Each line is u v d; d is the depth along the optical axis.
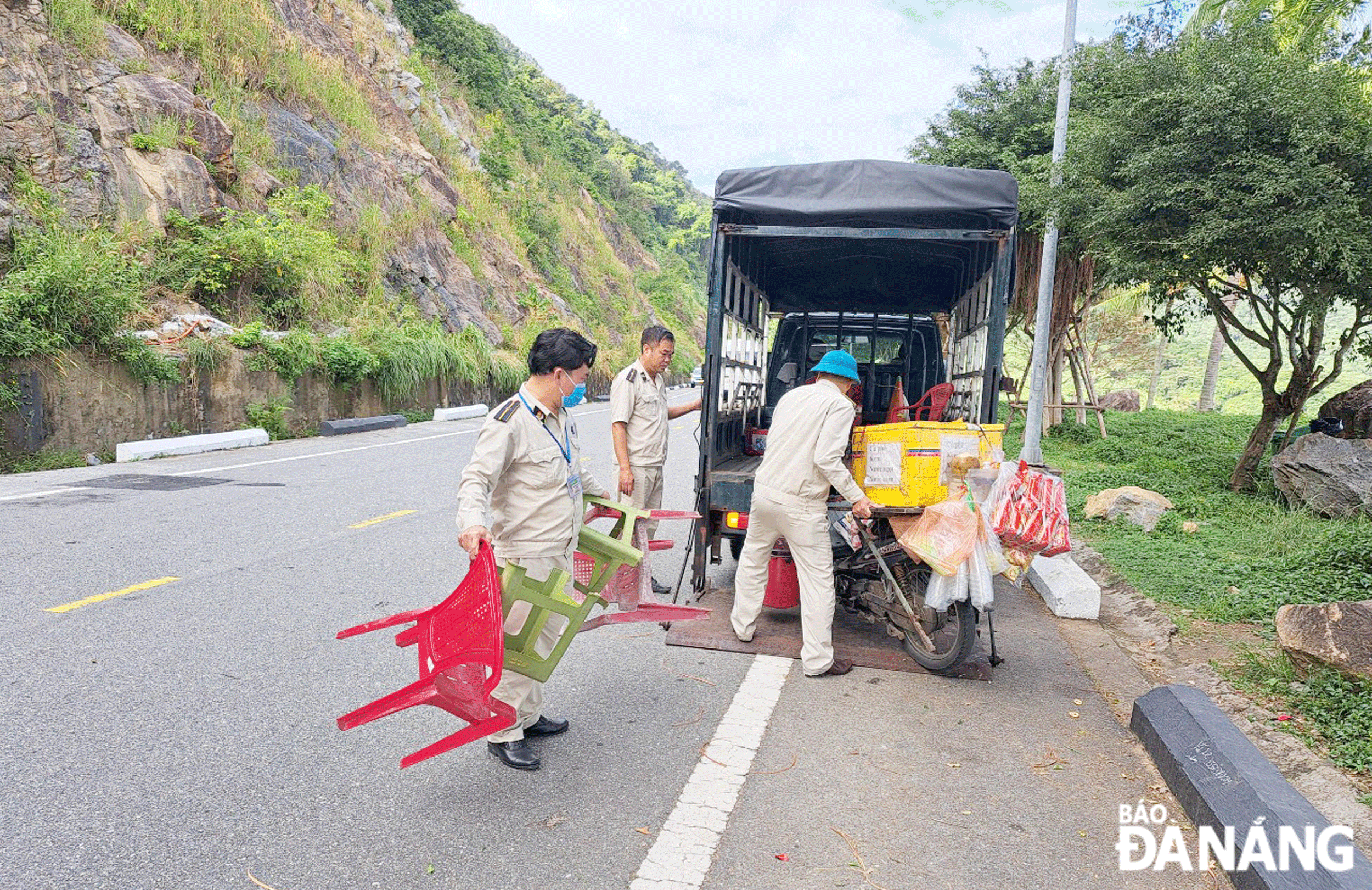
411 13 35.44
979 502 4.71
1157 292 10.20
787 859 3.07
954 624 5.57
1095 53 13.48
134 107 16.09
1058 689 4.84
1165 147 8.45
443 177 27.69
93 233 13.51
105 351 11.95
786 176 5.89
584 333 32.66
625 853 3.07
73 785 3.32
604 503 4.06
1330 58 9.56
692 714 4.31
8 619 5.09
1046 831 3.33
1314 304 8.62
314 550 7.03
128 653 4.67
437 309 22.70
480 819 3.25
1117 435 17.88
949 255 7.48
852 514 5.34
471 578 3.19
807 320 9.84
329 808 3.28
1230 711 4.48
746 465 7.03
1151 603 6.45
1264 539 7.95
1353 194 7.91
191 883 2.77
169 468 10.99
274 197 18.88
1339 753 3.91
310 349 15.91
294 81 22.02
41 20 14.67
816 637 4.85
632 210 56.69
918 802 3.52
